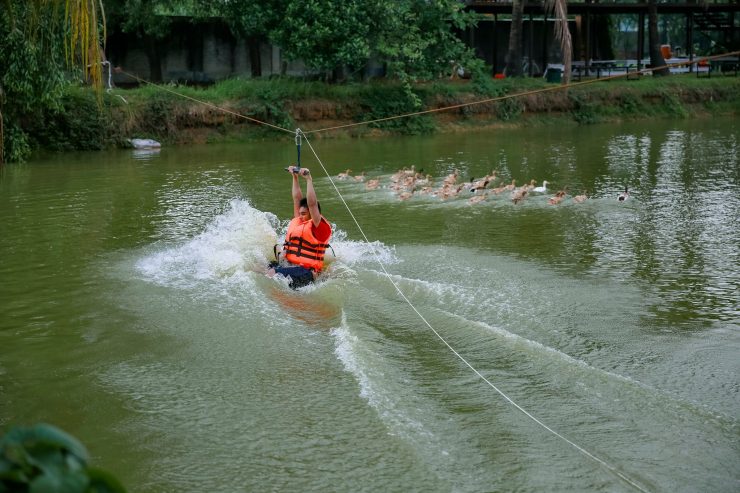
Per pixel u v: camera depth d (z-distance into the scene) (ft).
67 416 20.75
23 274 33.50
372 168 67.31
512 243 38.58
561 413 20.59
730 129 101.14
